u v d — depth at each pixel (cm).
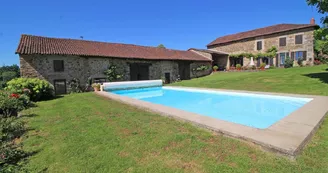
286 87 997
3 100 630
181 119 460
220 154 279
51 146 333
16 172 248
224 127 372
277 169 236
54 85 1378
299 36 2159
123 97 885
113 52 1722
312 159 255
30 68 1293
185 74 2294
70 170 255
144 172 242
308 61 2095
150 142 330
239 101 882
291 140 295
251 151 283
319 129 373
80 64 1491
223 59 2889
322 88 868
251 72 1992
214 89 1111
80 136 373
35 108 708
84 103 771
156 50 2225
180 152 291
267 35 2433
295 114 459
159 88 1564
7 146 328
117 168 254
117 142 335
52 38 1628
